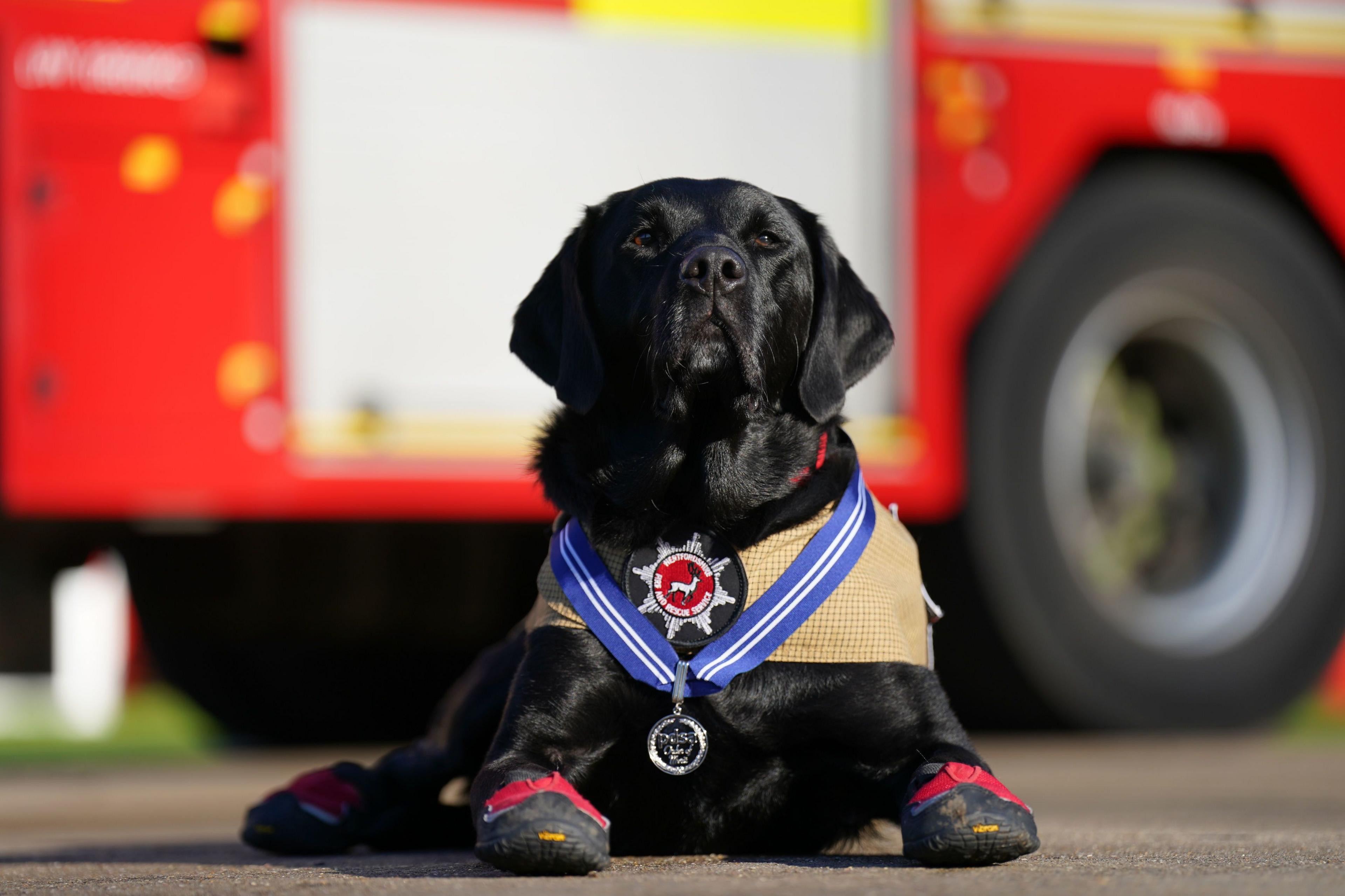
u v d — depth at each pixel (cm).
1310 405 815
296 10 655
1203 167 805
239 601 712
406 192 667
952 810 332
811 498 383
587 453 404
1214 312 803
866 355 432
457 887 311
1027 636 772
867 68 727
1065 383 776
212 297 639
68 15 627
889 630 369
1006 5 748
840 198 722
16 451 617
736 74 709
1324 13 799
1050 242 774
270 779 714
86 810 608
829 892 293
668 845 384
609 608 370
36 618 833
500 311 677
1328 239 825
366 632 738
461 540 716
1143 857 357
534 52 684
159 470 632
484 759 429
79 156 626
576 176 688
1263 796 566
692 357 387
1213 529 820
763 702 364
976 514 764
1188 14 778
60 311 622
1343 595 822
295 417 648
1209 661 802
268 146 648
